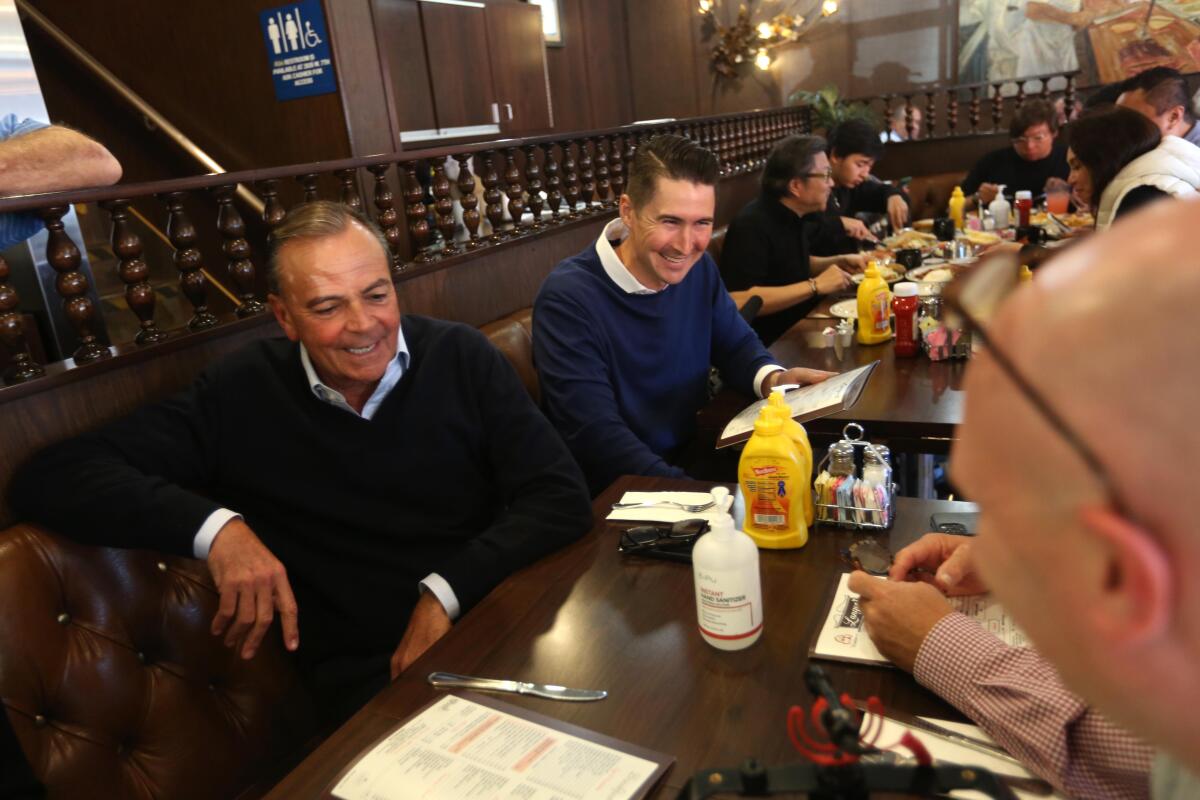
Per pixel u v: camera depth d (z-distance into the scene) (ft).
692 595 3.84
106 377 5.58
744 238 11.02
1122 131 8.83
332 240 4.92
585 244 11.95
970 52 26.61
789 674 3.15
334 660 5.59
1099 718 2.38
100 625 4.72
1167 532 0.84
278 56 12.39
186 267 6.43
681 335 7.54
